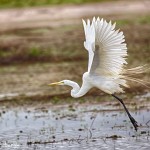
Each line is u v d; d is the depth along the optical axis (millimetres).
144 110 14742
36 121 14398
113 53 11062
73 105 16141
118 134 12570
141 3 37094
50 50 26094
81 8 36250
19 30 30484
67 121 14141
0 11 36469
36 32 29781
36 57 25328
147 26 29609
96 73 11562
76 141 12148
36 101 17094
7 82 20625
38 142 12234
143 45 25953
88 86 11719
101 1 38500
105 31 10844
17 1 38750
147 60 22391
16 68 23672
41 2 38375
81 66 22766
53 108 15922
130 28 29422
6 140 12656
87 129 13180
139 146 11547
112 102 16156
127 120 13812
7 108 16359
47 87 19219
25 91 18750
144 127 13102
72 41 27453
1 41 28078
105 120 13938
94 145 11766
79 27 30172
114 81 11453
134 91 17500
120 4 37219
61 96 17625
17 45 27266
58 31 29688
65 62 24141
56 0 38844
